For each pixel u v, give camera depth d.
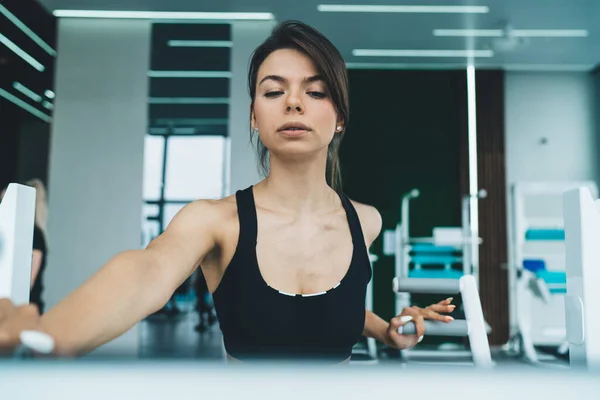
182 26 5.32
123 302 0.43
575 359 0.77
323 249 0.73
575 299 0.77
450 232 4.94
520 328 4.53
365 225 0.87
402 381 0.24
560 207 6.77
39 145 9.34
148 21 5.25
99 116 5.15
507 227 6.79
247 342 0.69
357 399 0.23
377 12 5.36
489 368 0.25
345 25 5.68
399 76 6.98
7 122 9.23
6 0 4.93
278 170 0.72
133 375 0.23
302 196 0.73
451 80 6.97
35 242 3.03
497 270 6.74
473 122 6.92
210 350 5.06
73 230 5.02
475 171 6.87
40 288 3.02
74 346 0.37
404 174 6.89
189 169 5.21
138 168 5.11
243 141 5.12
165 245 0.58
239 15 5.23
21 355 0.28
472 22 5.63
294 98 0.64
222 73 5.33
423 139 6.93
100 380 0.23
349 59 6.69
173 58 5.31
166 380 0.23
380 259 6.73
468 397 0.24
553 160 6.97
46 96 8.15
